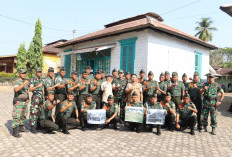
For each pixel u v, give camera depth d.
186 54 12.39
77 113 5.83
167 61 11.01
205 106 5.99
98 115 5.83
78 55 14.77
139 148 4.37
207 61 14.33
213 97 5.88
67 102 5.60
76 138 4.98
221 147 4.65
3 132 5.28
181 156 3.99
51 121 5.39
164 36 10.84
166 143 4.82
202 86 6.15
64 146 4.34
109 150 4.17
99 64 13.09
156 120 5.58
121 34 11.42
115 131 5.84
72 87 5.89
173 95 6.48
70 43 15.06
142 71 6.91
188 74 12.52
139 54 10.32
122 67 11.20
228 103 14.80
